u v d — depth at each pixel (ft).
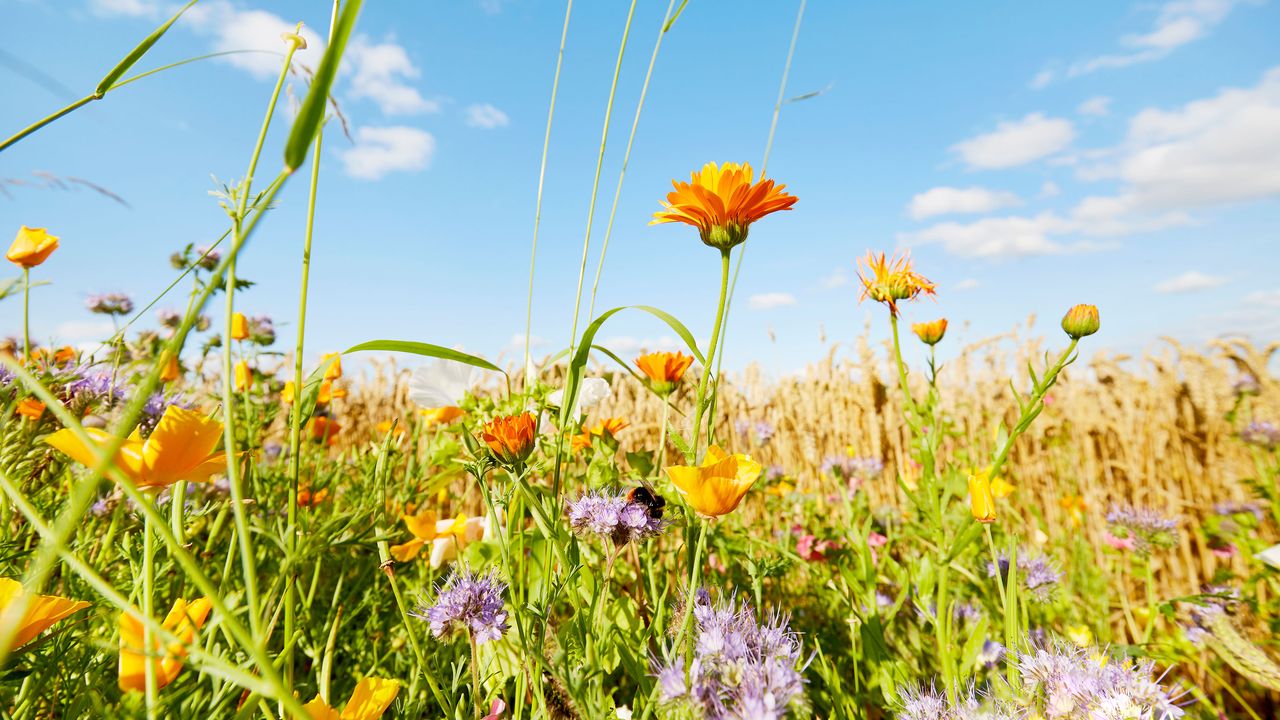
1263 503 10.95
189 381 7.19
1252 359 14.58
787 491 11.67
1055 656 4.67
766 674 3.34
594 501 4.67
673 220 4.63
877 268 6.18
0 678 3.26
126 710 2.57
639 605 5.49
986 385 20.29
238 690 3.00
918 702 4.81
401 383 17.16
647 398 16.34
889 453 17.44
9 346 5.37
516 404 5.75
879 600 7.25
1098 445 17.81
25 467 4.06
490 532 6.38
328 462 8.41
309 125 1.83
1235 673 7.94
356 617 6.57
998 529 8.93
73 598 3.96
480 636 3.96
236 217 2.85
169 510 4.27
